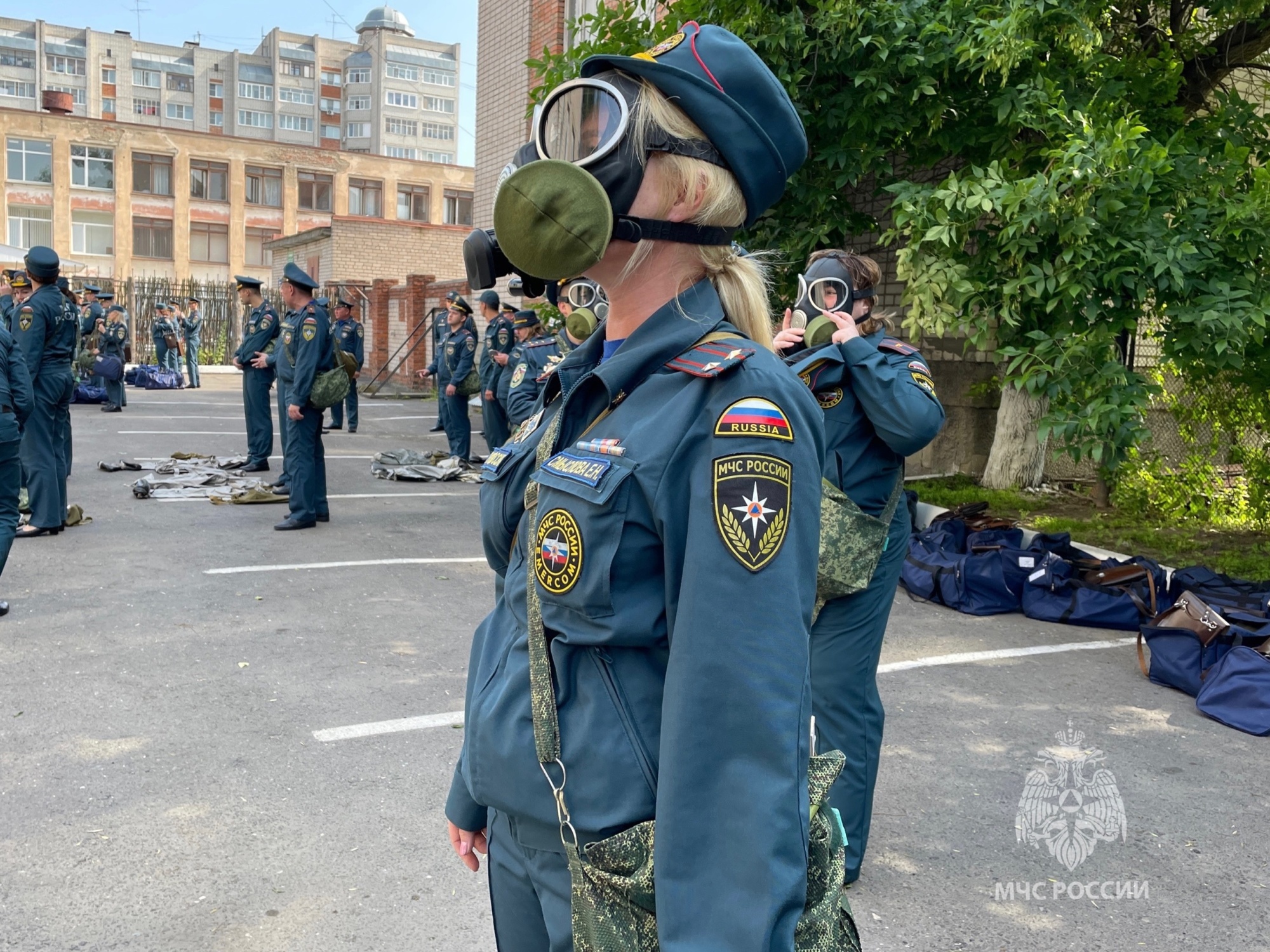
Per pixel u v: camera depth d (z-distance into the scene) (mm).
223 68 100938
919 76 6344
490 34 17062
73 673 4457
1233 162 6043
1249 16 6836
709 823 1006
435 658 4848
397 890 2875
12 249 22984
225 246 49469
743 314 1242
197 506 8430
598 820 1118
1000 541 6562
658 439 1091
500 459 1313
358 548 7141
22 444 7016
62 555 6570
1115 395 5727
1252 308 5520
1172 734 4203
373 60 104062
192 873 2922
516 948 1348
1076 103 6465
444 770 3637
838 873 1108
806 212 7137
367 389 21203
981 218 6828
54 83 95875
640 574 1100
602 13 7230
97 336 16938
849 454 2678
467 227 28469
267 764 3633
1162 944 2723
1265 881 3057
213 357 29875
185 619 5309
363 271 27172
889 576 2742
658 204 1177
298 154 49906
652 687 1123
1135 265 5691
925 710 4406
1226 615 4953
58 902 2752
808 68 6734
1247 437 8242
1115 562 6207
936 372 9930
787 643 1024
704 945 966
